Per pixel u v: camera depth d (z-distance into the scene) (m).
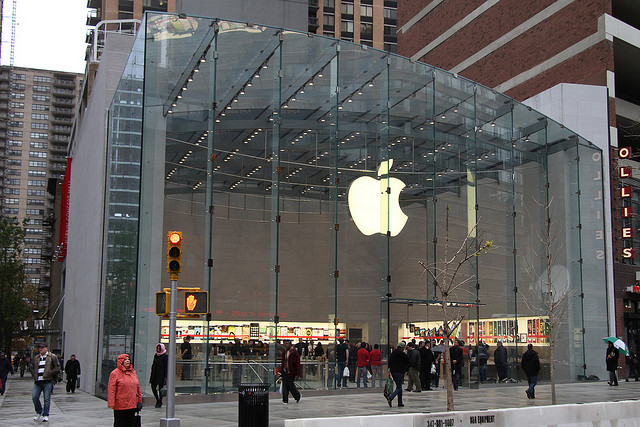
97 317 27.42
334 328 25.91
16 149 191.25
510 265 31.17
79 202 36.53
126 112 24.98
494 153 31.53
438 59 51.44
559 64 40.12
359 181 27.81
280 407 18.97
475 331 29.16
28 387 34.50
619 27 38.41
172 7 87.00
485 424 11.60
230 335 30.22
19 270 60.38
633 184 39.81
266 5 52.91
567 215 34.03
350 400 21.34
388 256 27.20
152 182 22.77
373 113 28.05
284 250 31.38
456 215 29.77
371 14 100.88
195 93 24.45
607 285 35.16
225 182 29.81
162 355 19.33
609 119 37.19
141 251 22.33
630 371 32.84
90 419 16.61
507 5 44.62
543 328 31.72
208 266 23.81
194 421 15.73
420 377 25.28
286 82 26.42
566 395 23.62
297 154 27.38
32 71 196.50
